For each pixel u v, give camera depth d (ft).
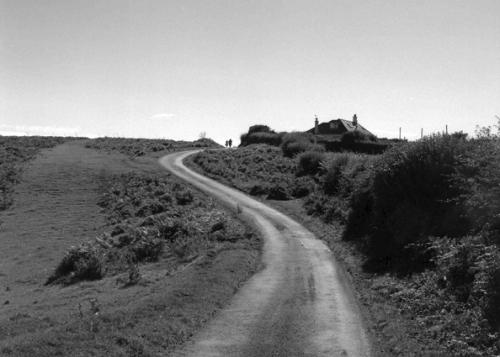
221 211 129.49
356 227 97.60
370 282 67.51
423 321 49.16
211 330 47.50
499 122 68.85
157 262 93.45
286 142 243.81
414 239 73.67
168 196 154.10
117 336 41.34
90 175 194.49
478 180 66.69
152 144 305.73
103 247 104.47
